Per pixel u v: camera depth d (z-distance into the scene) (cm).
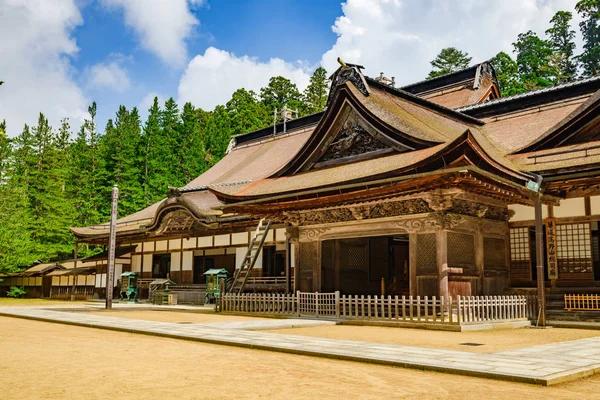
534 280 2192
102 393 724
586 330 1689
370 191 1998
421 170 1889
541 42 8875
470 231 2092
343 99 2456
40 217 6222
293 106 9069
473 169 1681
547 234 2170
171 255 4119
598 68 8400
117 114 7619
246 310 2416
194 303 3553
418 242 2080
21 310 2655
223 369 929
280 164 3922
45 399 686
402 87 4266
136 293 4019
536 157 2153
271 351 1174
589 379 859
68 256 7112
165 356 1091
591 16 9000
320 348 1154
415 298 2052
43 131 7194
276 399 697
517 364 943
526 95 2838
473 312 1730
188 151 7106
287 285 2870
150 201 6594
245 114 8388
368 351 1111
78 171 6981
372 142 2362
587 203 2075
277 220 2762
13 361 1019
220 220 3453
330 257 2634
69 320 1986
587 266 2059
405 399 703
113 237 2956
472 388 775
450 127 2548
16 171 6838
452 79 3978
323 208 2442
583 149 1988
